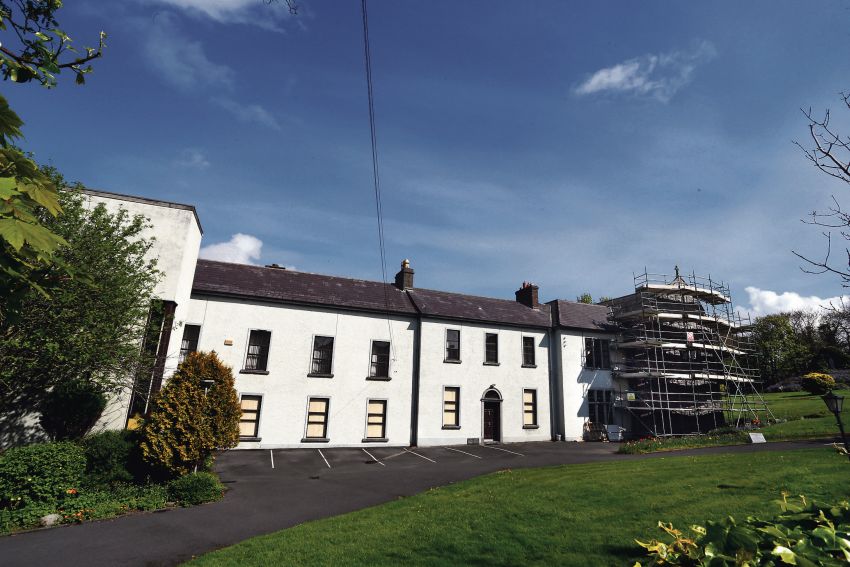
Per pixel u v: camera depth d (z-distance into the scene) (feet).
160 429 43.70
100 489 40.37
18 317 11.84
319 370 81.00
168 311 56.08
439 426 86.02
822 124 15.92
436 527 30.86
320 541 28.91
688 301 111.86
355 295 89.40
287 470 57.82
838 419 43.19
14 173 10.44
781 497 32.19
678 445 72.69
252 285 80.84
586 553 24.48
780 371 160.35
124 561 27.27
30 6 12.92
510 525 30.17
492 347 96.02
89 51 13.48
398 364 86.58
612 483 40.93
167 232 58.59
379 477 53.21
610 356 105.81
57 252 36.32
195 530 32.99
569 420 96.32
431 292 101.40
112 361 41.93
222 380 48.49
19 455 36.22
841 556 10.53
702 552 11.33
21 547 29.53
